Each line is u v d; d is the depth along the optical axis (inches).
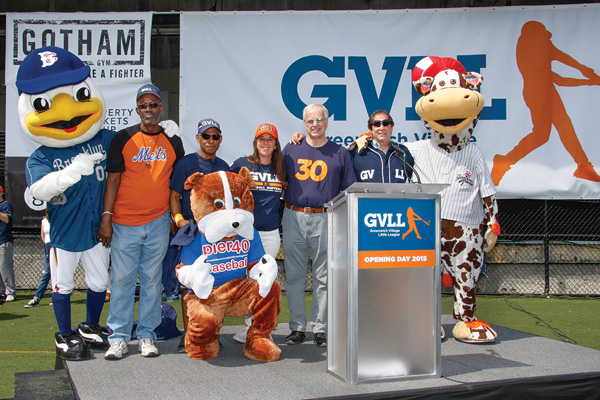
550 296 255.4
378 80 243.1
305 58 243.6
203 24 242.8
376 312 107.0
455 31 242.4
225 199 122.3
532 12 241.1
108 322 129.6
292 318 146.1
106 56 243.9
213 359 126.1
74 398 102.3
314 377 110.7
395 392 99.8
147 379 109.4
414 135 242.8
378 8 268.8
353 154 153.6
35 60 130.0
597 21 239.9
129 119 245.0
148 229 129.7
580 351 134.6
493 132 242.8
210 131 132.6
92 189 130.9
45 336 181.2
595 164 240.7
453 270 149.5
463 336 143.9
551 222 263.7
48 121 126.3
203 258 121.1
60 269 128.2
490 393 105.9
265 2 271.3
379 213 106.3
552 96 241.1
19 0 272.4
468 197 148.0
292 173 145.4
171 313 151.8
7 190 251.6
